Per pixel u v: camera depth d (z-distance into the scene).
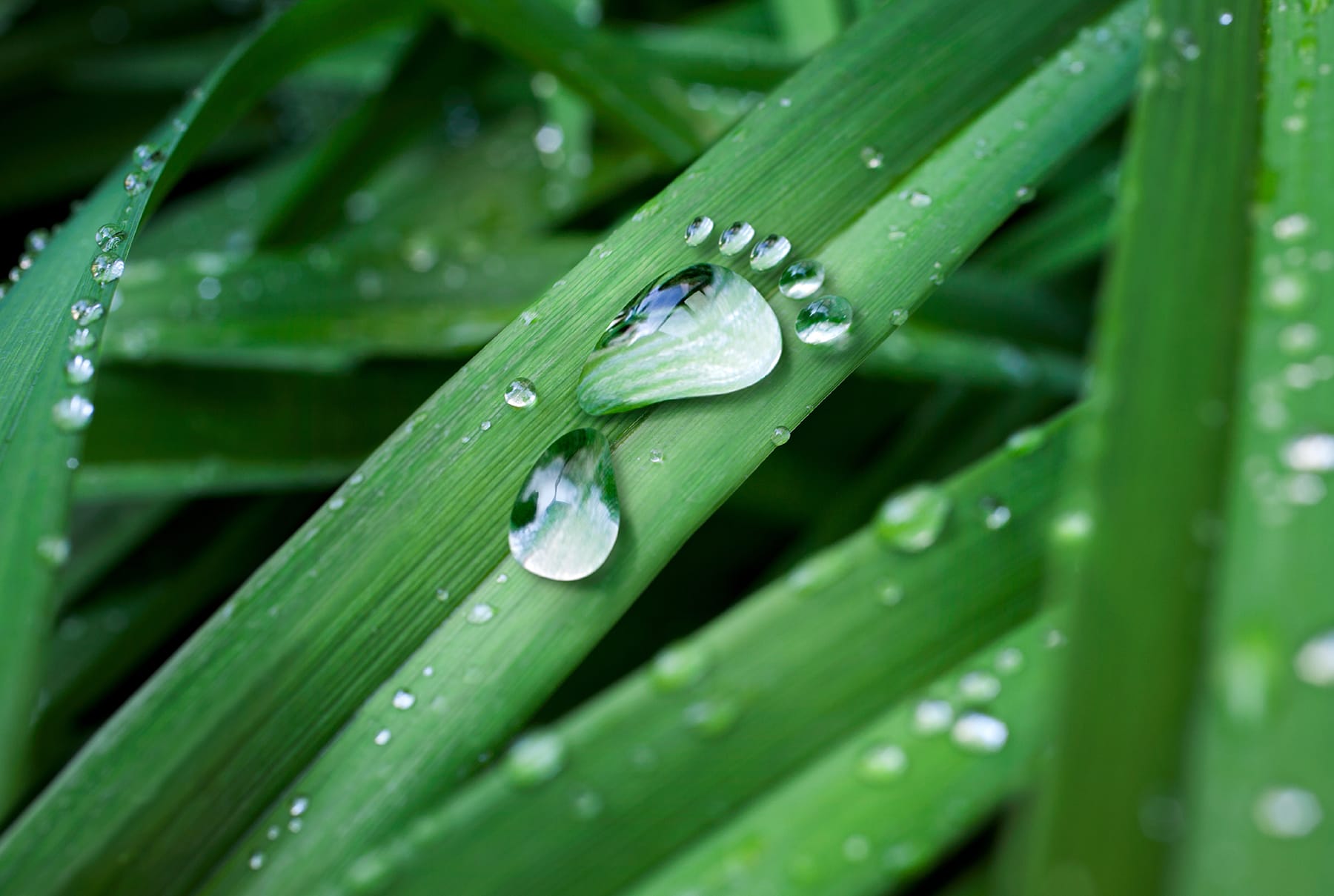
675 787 0.14
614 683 0.18
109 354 0.17
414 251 0.18
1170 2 0.15
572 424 0.15
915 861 0.14
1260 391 0.14
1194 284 0.14
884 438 0.20
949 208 0.15
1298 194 0.14
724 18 0.24
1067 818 0.13
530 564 0.15
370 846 0.14
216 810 0.14
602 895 0.14
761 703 0.14
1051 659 0.14
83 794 0.14
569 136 0.22
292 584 0.15
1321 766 0.13
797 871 0.14
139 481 0.17
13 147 0.25
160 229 0.23
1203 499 0.14
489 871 0.14
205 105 0.17
